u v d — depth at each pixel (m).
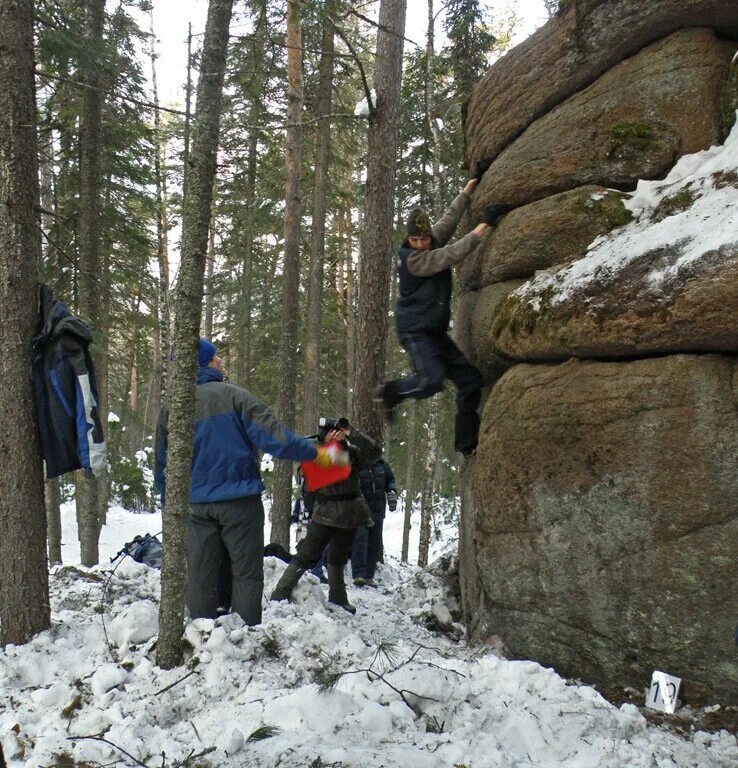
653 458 3.46
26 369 4.08
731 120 3.90
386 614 5.47
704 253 3.38
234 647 3.50
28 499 4.04
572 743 2.83
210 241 19.39
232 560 4.16
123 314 17.41
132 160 14.41
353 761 2.52
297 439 4.14
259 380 21.30
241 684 3.29
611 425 3.62
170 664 3.55
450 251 4.44
